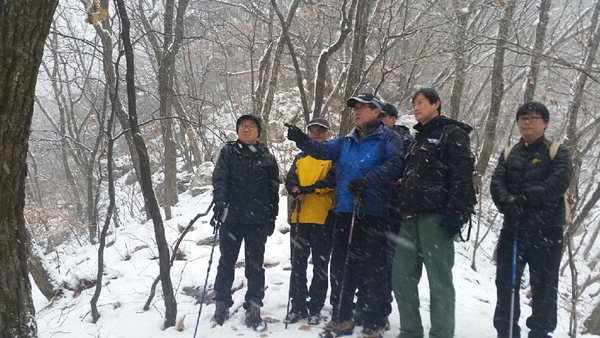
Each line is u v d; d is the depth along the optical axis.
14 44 2.88
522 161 4.15
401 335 4.03
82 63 13.91
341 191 4.26
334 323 4.30
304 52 13.06
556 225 3.99
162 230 4.65
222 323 4.61
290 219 4.79
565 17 14.13
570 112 8.48
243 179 4.56
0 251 3.16
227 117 15.98
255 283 4.58
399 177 4.14
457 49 8.47
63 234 16.94
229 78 17.05
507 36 9.49
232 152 4.62
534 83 8.89
